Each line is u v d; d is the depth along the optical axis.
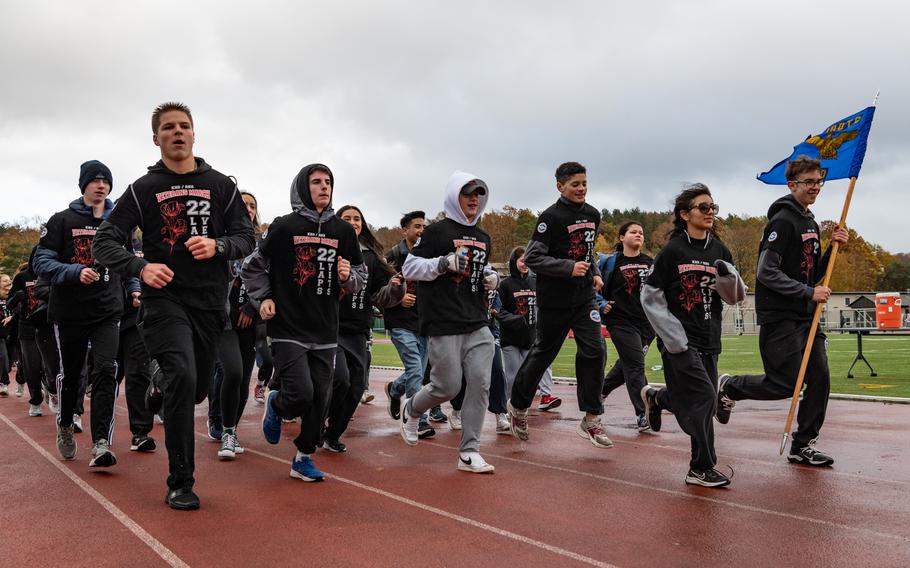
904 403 9.69
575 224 6.52
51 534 3.96
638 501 4.68
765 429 7.84
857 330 13.31
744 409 9.63
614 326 7.89
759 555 3.61
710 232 5.57
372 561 3.52
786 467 5.75
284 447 6.86
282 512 4.41
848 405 9.60
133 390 6.46
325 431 6.56
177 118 4.62
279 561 3.52
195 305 4.59
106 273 5.78
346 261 5.23
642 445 6.88
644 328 7.97
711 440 5.12
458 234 5.76
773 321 5.84
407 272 5.68
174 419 4.48
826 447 6.61
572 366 18.62
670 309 5.32
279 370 5.18
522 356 9.19
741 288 5.11
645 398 6.05
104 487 5.05
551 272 6.33
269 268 5.26
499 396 7.64
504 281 9.10
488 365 5.74
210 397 7.12
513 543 3.80
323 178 5.26
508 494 4.88
